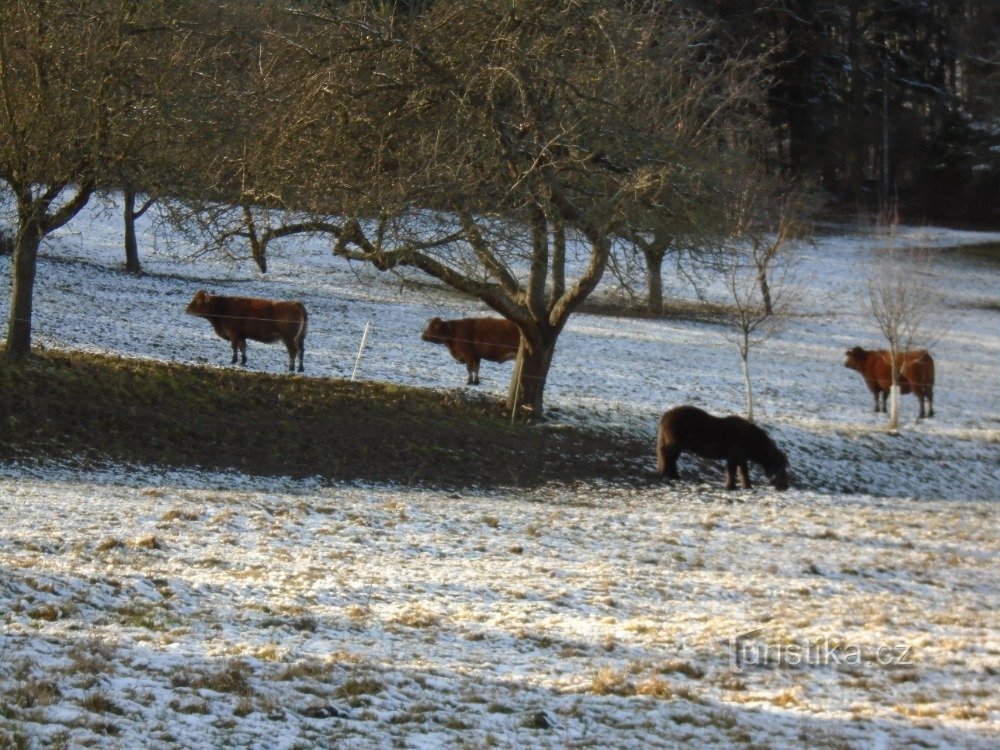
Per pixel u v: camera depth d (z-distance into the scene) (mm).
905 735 7531
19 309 20594
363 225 21141
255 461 18781
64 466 17031
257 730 6344
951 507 20609
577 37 20516
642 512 17750
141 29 19531
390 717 6992
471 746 6523
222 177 20438
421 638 9484
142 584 10016
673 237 19516
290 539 13430
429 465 19891
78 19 19219
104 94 19219
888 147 69812
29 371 19938
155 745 5797
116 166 19562
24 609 8656
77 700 6348
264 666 7863
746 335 25641
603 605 11383
